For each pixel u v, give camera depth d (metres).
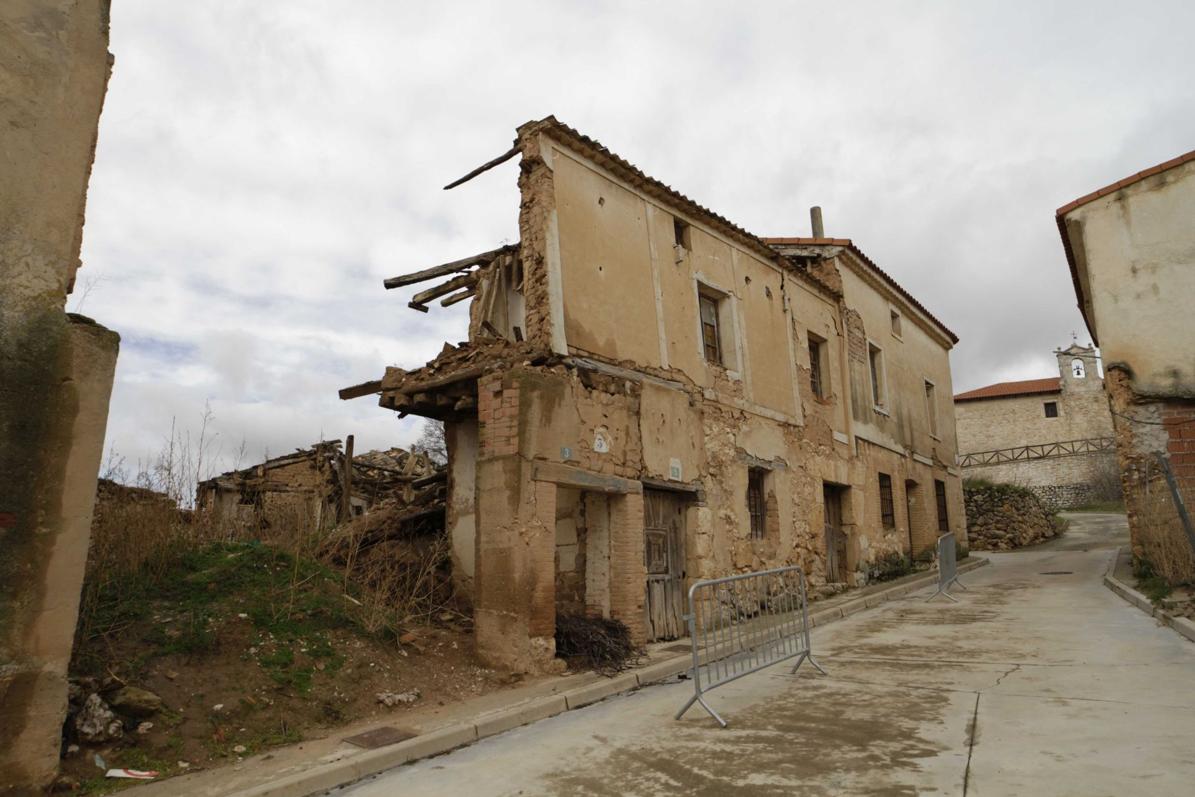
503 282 10.97
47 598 4.61
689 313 11.77
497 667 7.75
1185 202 12.59
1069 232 13.91
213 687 5.98
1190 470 11.82
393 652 7.47
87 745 5.01
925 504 20.06
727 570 11.25
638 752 5.25
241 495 11.39
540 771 4.98
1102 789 3.93
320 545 9.31
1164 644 7.84
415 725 6.05
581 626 8.43
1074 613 10.53
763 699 6.60
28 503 4.61
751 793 4.27
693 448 11.03
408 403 10.02
